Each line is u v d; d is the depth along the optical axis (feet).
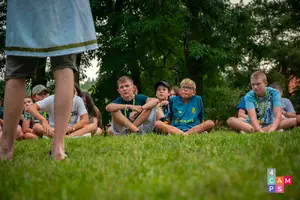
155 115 22.80
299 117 20.70
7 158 9.91
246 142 11.19
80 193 5.49
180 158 8.20
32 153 11.51
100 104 57.77
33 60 9.91
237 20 60.18
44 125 20.45
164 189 5.34
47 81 53.72
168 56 67.72
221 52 55.88
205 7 57.52
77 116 22.91
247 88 68.54
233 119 21.77
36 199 5.41
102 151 10.69
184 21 56.39
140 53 55.72
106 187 5.70
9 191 5.95
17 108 9.84
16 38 9.48
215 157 8.13
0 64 55.98
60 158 9.64
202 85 58.59
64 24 9.59
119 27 55.93
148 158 8.32
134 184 5.89
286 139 11.37
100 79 57.88
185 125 22.72
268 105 21.33
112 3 58.03
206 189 5.32
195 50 53.52
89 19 10.00
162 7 55.31
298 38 84.33
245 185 5.48
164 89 26.84
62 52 9.48
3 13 55.52
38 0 9.45
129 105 22.16
